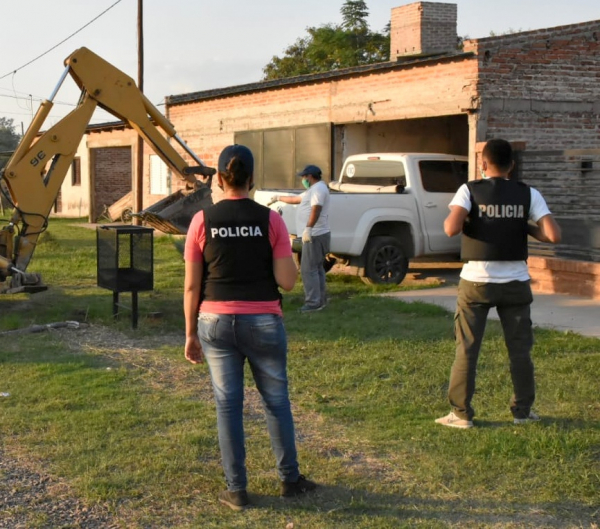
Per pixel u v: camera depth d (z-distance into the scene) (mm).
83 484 4758
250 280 4344
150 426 5812
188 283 4430
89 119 10375
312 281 10195
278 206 12375
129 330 9203
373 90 15703
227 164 4336
